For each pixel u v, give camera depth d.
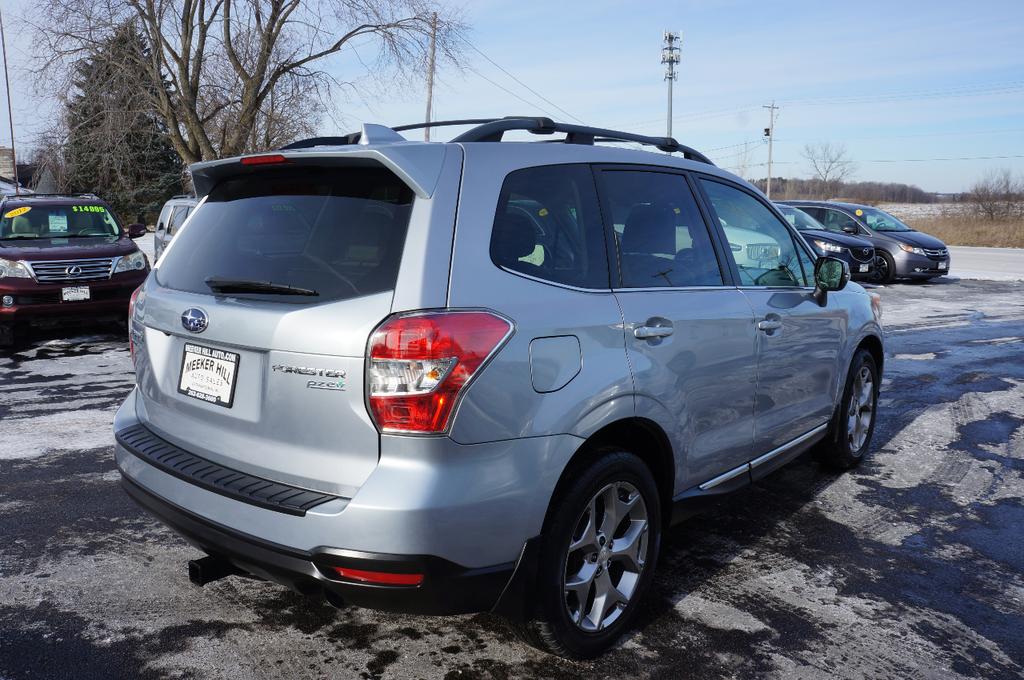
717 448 3.40
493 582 2.40
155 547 3.73
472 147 2.63
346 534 2.22
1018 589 3.50
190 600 3.22
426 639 2.96
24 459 4.96
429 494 2.22
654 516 3.01
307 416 2.36
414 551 2.22
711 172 3.70
